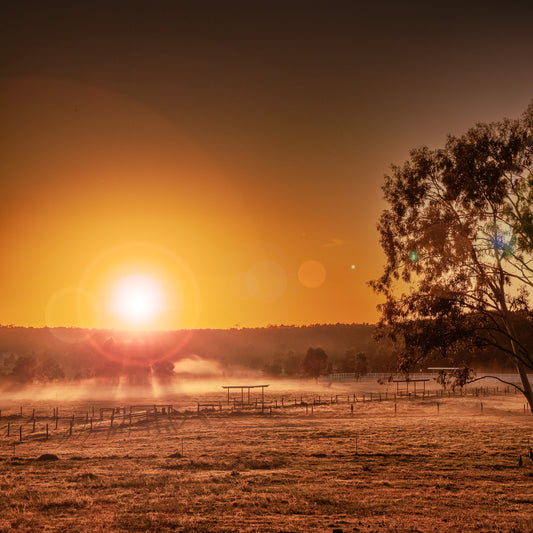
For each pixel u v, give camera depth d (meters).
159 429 68.50
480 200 33.41
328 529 22.50
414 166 36.06
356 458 44.94
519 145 32.84
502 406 88.12
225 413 85.31
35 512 25.94
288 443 53.91
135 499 28.98
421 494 30.92
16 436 65.94
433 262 34.69
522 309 32.94
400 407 91.25
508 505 28.30
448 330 33.75
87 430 70.19
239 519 24.36
